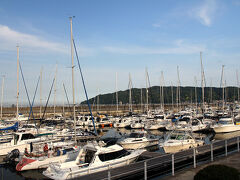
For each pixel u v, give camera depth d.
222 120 34.28
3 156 19.94
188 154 15.45
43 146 18.45
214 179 8.56
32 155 16.70
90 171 12.16
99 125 43.19
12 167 17.56
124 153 14.33
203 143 20.62
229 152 17.09
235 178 8.63
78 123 42.94
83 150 13.84
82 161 13.47
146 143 23.16
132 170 12.45
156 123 40.12
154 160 14.52
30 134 22.14
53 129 32.16
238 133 32.53
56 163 13.27
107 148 13.80
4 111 62.84
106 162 13.02
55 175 11.71
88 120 44.09
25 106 68.31
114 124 42.69
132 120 44.44
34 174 15.59
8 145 20.33
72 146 19.55
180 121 37.88
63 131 29.89
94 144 14.68
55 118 49.50
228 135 31.16
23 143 21.08
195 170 12.10
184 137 20.03
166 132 35.69
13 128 27.61
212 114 51.69
